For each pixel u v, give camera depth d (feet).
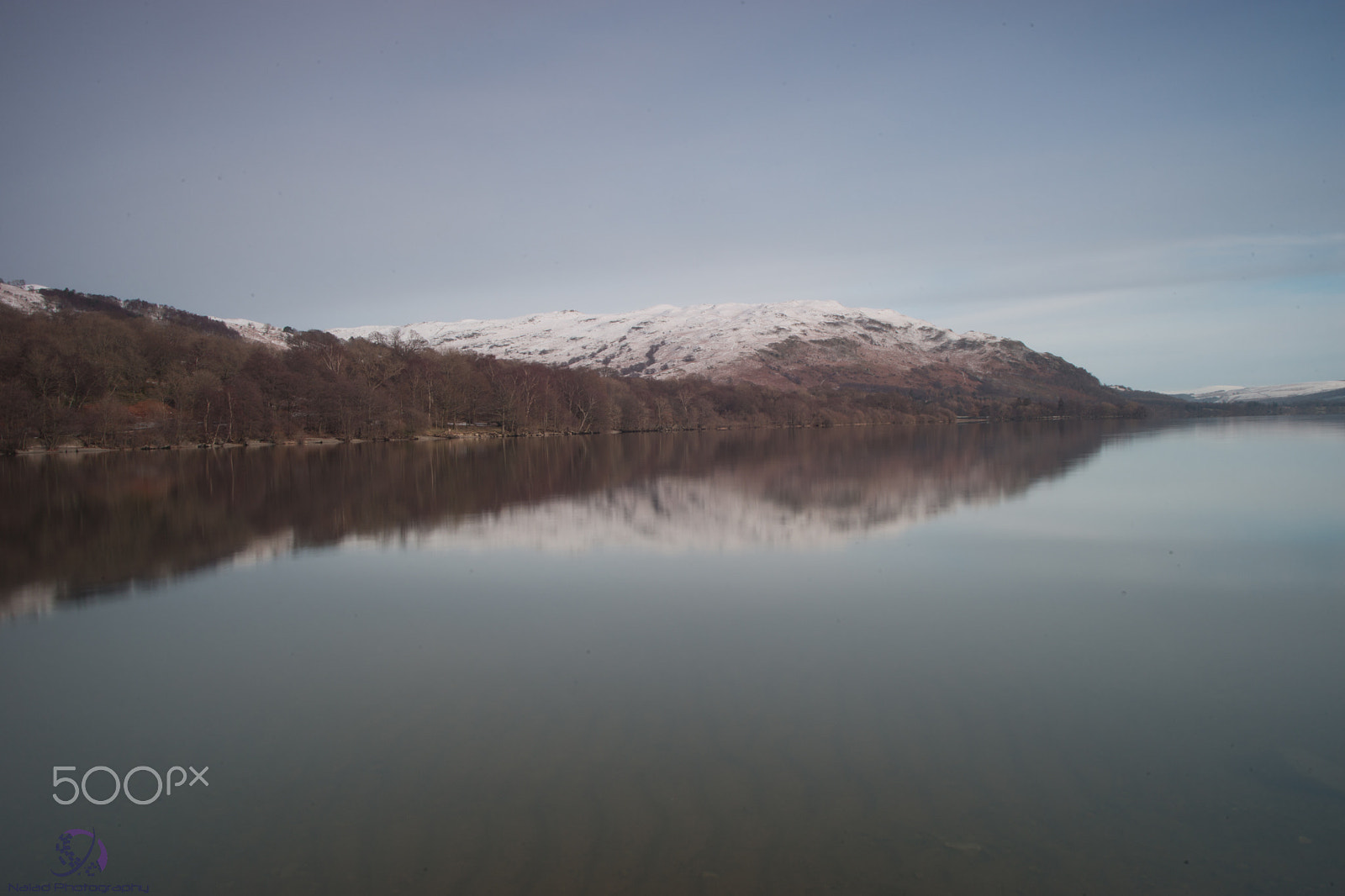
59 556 85.20
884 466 192.85
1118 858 28.37
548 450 282.15
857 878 26.99
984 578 71.41
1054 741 37.55
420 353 440.45
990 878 27.17
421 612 62.13
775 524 103.81
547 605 63.62
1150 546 85.61
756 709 41.65
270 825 31.19
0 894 27.22
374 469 192.85
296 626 58.65
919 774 34.32
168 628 58.59
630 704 42.57
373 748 37.63
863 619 58.75
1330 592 65.62
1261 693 43.73
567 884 26.78
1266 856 28.50
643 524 104.53
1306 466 174.29
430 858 28.53
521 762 35.78
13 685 47.14
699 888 26.40
